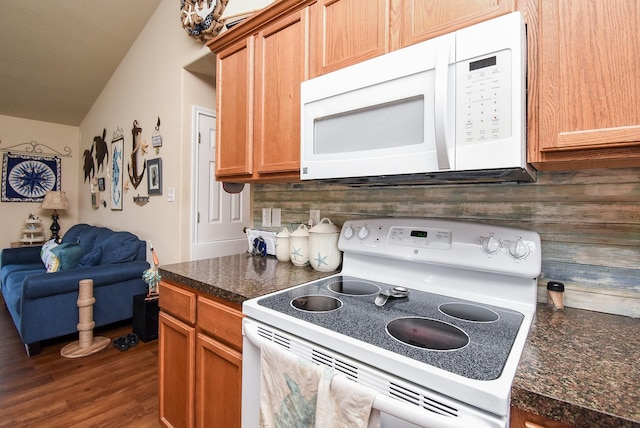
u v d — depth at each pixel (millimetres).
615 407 510
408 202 1356
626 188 928
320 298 1079
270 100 1483
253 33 1574
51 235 4867
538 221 1064
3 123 4469
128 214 3668
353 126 1092
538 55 812
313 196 1703
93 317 2672
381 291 1145
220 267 1547
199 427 1277
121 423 1678
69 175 5094
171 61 2982
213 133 3078
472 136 830
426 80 909
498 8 881
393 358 672
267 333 924
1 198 4453
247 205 3379
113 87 4086
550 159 808
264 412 862
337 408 700
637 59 691
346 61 1210
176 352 1403
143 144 3359
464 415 574
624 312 931
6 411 1755
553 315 949
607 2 721
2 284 3533
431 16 1004
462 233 1116
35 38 3381
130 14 3275
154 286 2830
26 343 2348
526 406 560
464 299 1089
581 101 750
